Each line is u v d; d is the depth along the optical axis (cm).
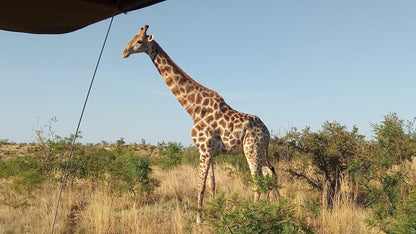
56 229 576
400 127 760
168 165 1468
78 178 973
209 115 657
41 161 989
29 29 248
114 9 217
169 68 692
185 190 888
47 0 205
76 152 1034
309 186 745
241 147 662
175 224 558
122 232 562
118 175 873
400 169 611
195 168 1295
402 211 452
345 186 653
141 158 870
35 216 656
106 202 720
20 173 788
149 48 693
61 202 762
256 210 389
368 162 670
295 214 403
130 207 734
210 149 639
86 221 616
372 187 607
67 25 242
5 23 237
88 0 205
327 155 733
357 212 573
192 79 698
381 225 471
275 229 379
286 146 861
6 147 2756
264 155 675
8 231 554
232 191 789
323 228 502
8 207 696
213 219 391
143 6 209
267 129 698
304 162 761
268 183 484
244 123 654
